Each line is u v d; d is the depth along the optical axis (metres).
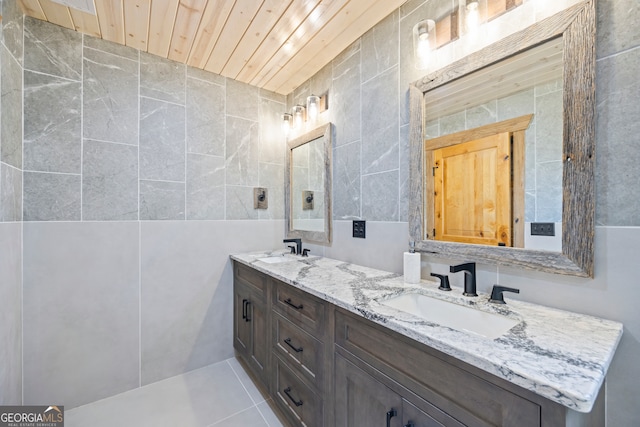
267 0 1.40
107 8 1.45
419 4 1.38
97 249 1.71
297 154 2.30
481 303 1.01
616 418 0.83
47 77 1.56
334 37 1.71
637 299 0.80
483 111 1.14
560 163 0.93
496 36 1.11
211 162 2.12
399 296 1.17
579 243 0.89
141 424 1.54
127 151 1.80
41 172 1.55
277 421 1.57
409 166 1.41
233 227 2.22
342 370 1.08
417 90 1.36
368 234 1.66
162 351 1.94
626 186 0.81
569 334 0.75
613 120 0.83
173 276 1.97
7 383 1.30
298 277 1.40
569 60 0.91
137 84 1.83
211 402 1.72
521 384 0.56
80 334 1.67
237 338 2.14
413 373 0.81
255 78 2.20
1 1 1.22
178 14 1.49
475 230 1.16
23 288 1.50
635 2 0.80
